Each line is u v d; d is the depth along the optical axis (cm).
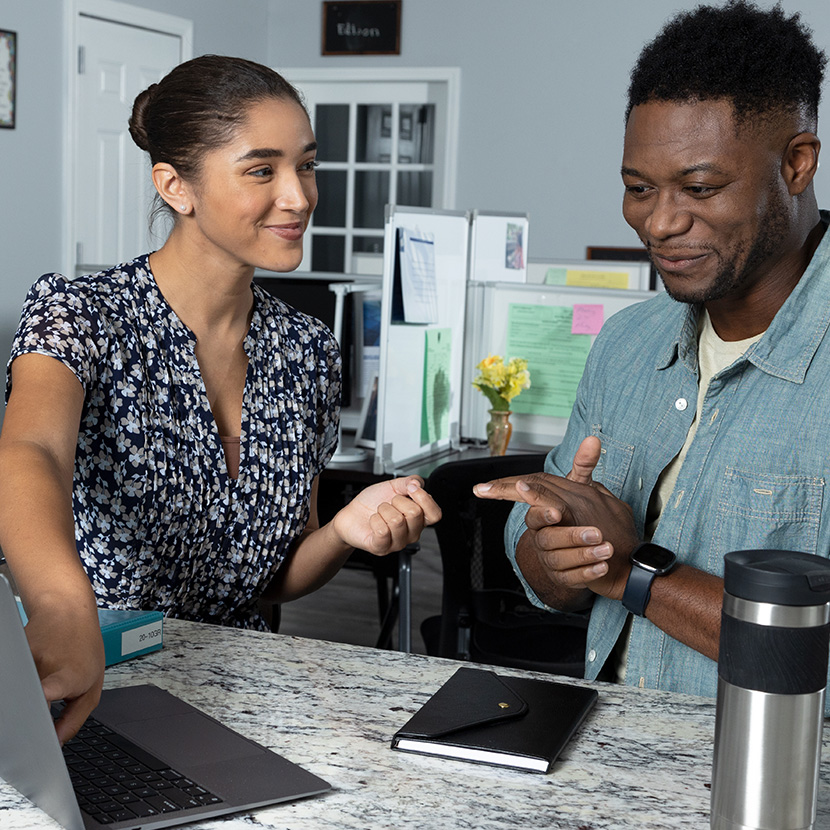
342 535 134
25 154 509
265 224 128
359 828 82
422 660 120
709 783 91
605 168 625
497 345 329
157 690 107
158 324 133
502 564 233
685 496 127
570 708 104
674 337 134
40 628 83
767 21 108
